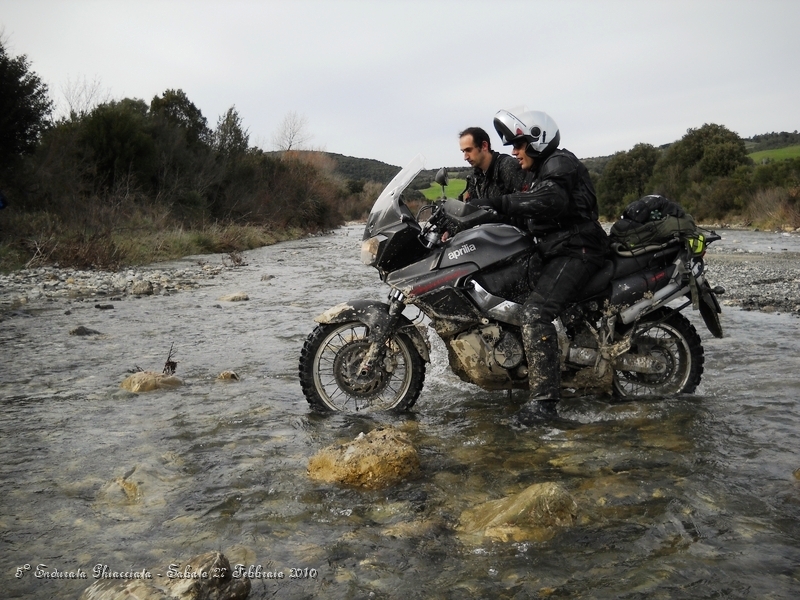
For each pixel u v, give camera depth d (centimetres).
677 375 498
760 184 3700
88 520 299
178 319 848
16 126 1786
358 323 471
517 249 452
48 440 403
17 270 1349
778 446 379
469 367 452
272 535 284
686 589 237
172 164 2548
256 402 487
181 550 272
